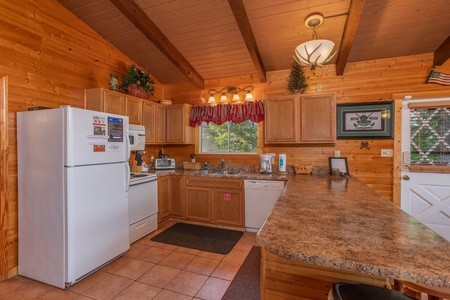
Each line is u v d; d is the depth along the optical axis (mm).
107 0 2775
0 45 2297
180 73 4273
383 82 3357
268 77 3967
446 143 3135
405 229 1191
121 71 3742
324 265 891
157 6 2807
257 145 4031
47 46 2717
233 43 3438
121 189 2678
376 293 983
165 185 3842
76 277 2168
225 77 4266
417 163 3240
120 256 2709
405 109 3271
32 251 2289
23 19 2486
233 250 2891
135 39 3455
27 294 2059
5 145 2316
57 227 2154
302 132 3449
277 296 1326
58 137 2148
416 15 2586
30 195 2303
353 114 3473
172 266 2514
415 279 782
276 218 1382
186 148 4500
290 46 3307
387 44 3062
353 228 1210
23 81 2484
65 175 2119
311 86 3660
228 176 3582
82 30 3123
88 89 3119
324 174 3555
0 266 2268
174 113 4277
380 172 3383
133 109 3576
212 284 2191
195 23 3074
